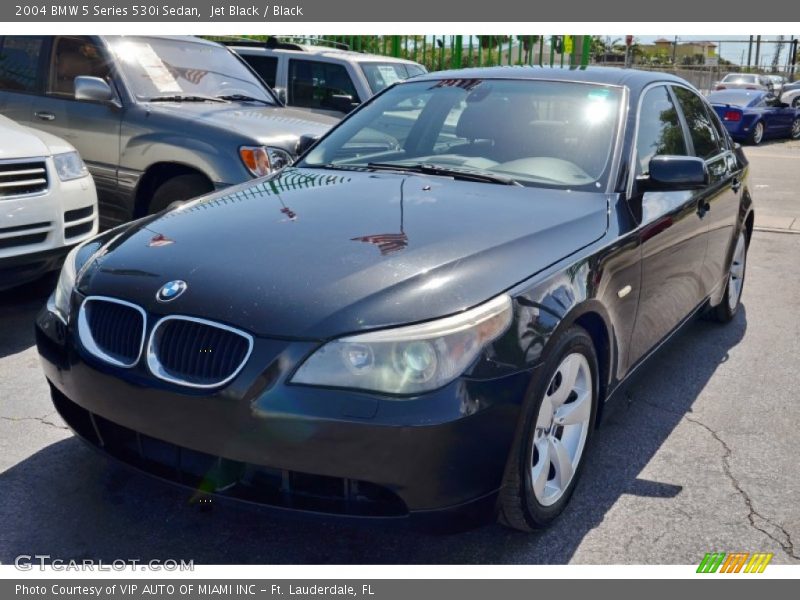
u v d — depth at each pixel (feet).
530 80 13.56
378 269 8.62
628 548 9.54
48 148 16.21
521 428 8.49
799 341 17.33
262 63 31.17
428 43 43.91
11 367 14.25
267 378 7.89
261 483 8.24
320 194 11.12
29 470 10.75
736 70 109.70
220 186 18.78
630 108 12.69
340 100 28.02
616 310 10.57
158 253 9.46
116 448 9.17
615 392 11.32
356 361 7.83
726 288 17.31
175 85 21.76
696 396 14.16
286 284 8.45
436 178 11.93
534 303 8.79
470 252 9.08
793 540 9.81
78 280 9.78
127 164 20.07
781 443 12.39
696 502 10.59
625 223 11.06
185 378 8.29
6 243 15.06
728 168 16.29
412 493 7.88
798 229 29.43
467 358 8.02
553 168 11.87
